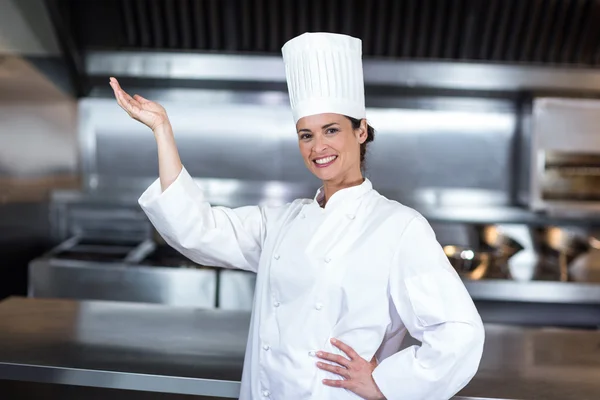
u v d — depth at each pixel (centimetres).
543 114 353
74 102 376
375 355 140
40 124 341
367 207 140
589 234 375
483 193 390
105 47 353
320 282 134
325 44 136
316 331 134
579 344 191
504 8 339
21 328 190
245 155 389
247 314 210
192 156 390
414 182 391
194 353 174
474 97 376
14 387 189
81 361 166
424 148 387
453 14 342
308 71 136
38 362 164
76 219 383
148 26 353
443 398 127
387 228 134
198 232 148
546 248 370
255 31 353
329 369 131
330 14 346
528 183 365
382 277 132
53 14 331
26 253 340
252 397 145
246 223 156
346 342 133
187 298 298
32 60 324
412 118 385
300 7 343
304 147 141
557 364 174
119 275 301
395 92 374
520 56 359
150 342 182
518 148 385
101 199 381
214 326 197
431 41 352
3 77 296
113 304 216
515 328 206
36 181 344
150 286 299
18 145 320
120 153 389
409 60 351
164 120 146
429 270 128
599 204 361
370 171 390
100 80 371
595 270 329
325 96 136
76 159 382
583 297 300
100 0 340
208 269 303
